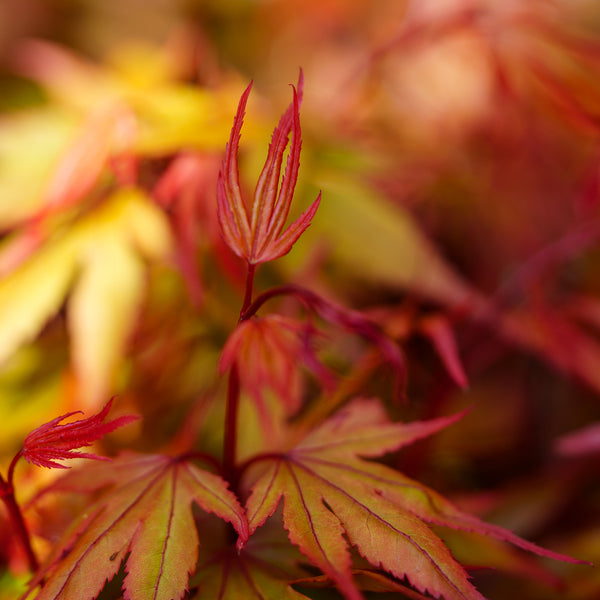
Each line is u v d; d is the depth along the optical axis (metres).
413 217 0.49
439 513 0.36
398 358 0.39
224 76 0.56
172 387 0.44
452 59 0.59
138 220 0.42
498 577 0.42
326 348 0.44
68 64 0.50
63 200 0.42
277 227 0.35
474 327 0.45
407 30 0.50
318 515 0.35
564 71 0.45
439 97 0.58
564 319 0.45
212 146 0.42
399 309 0.44
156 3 0.78
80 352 0.41
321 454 0.37
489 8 0.48
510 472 0.49
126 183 0.43
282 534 0.37
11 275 0.42
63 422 0.42
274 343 0.37
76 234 0.43
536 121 0.52
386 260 0.44
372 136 0.55
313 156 0.47
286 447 0.38
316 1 0.73
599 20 0.65
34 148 0.45
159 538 0.35
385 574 0.36
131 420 0.35
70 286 0.44
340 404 0.43
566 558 0.35
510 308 0.45
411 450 0.43
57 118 0.46
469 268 0.56
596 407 0.52
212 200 0.42
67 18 0.76
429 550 0.35
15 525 0.36
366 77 0.54
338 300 0.44
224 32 0.75
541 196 0.55
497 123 0.53
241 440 0.42
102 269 0.42
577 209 0.46
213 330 0.45
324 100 0.58
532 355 0.54
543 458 0.49
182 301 0.45
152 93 0.44
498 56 0.47
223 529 0.38
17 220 0.43
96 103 0.46
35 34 0.73
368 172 0.49
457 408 0.49
